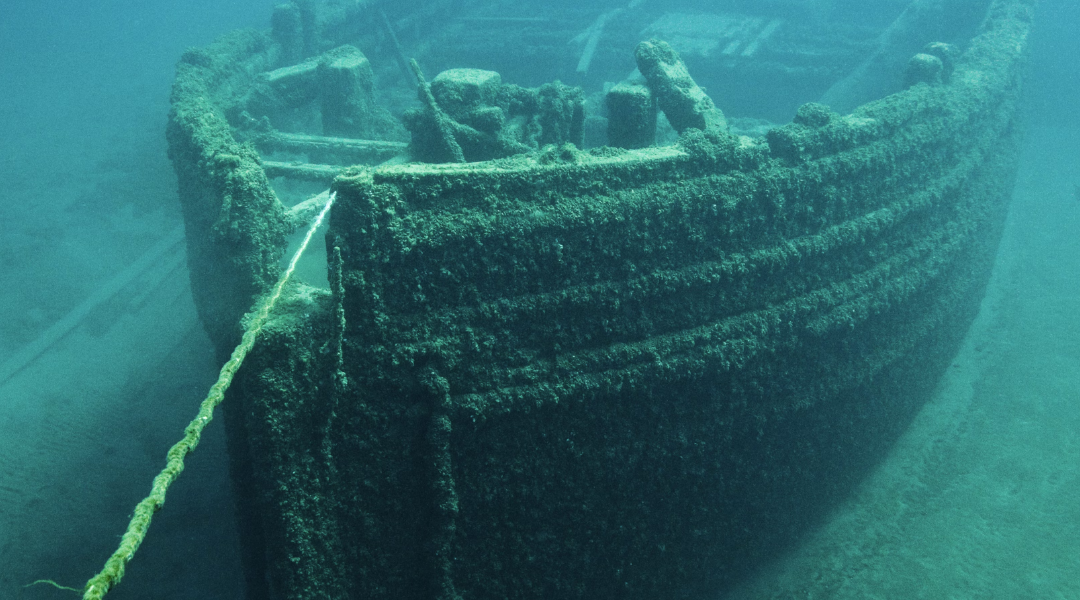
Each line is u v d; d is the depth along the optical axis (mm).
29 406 10633
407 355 5801
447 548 6074
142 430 10219
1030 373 11180
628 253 6586
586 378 6426
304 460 5637
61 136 22125
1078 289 13039
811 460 8086
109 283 13602
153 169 18359
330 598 5801
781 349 7445
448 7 20188
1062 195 16203
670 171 6805
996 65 10922
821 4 19156
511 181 6098
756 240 7324
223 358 6746
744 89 16219
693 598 7688
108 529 8695
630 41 18203
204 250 7305
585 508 6664
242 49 12055
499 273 6074
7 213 16828
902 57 14227
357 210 5602
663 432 6887
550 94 8875
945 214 9500
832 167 7680
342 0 16266
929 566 8289
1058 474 9383
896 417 9250
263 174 6547
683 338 6852
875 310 8195
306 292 6000
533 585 6582
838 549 8594
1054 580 7988
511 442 6262
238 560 8273
